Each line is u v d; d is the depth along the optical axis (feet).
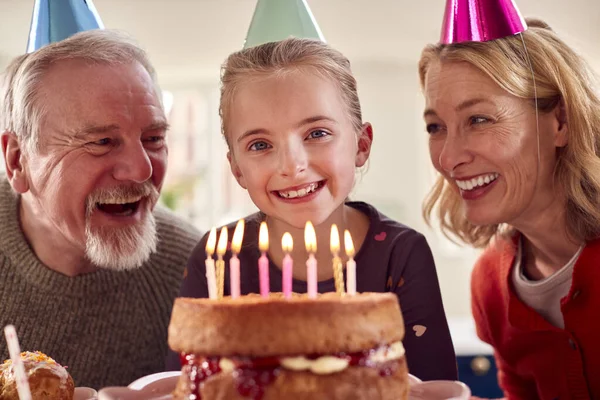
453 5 4.06
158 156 4.46
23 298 4.63
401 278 4.00
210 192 16.66
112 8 12.66
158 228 5.11
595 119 4.17
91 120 4.15
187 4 12.53
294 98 3.75
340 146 3.84
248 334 2.54
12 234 4.68
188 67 15.96
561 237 4.34
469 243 4.97
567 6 12.08
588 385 4.17
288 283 2.76
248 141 3.83
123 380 4.82
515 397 4.87
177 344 2.70
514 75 3.92
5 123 4.47
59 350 4.66
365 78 15.97
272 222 4.32
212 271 2.87
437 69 4.08
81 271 4.70
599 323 4.06
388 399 2.64
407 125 16.03
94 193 4.23
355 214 4.40
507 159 3.98
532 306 4.45
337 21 13.47
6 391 3.19
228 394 2.56
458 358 9.15
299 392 2.52
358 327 2.57
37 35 4.36
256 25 4.22
